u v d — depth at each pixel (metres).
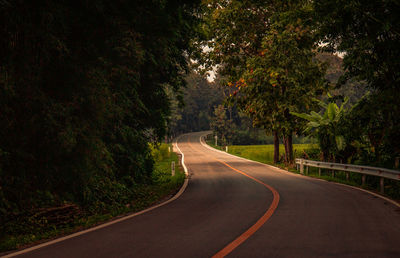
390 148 17.59
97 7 9.31
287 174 23.98
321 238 6.54
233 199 12.52
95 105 10.19
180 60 18.44
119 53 10.78
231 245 6.06
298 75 28.72
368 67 13.63
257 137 113.38
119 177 15.34
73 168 9.97
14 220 8.07
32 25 8.18
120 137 15.11
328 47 14.66
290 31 27.75
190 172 26.81
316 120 25.88
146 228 7.71
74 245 6.26
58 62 9.25
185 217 9.05
